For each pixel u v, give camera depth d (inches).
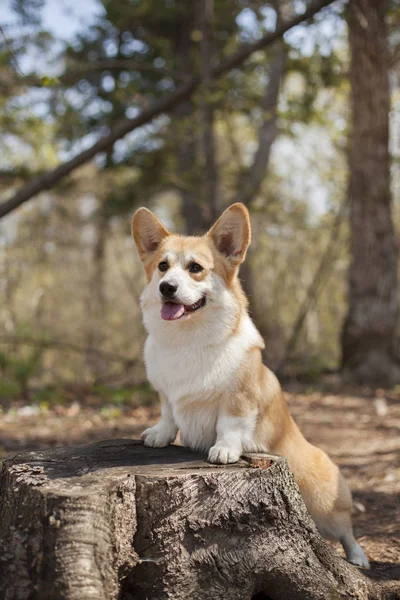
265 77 573.0
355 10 382.3
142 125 403.2
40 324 611.5
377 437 279.0
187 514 106.8
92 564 93.8
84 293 762.2
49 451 129.0
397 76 513.0
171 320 125.2
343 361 444.1
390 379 417.7
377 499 198.7
